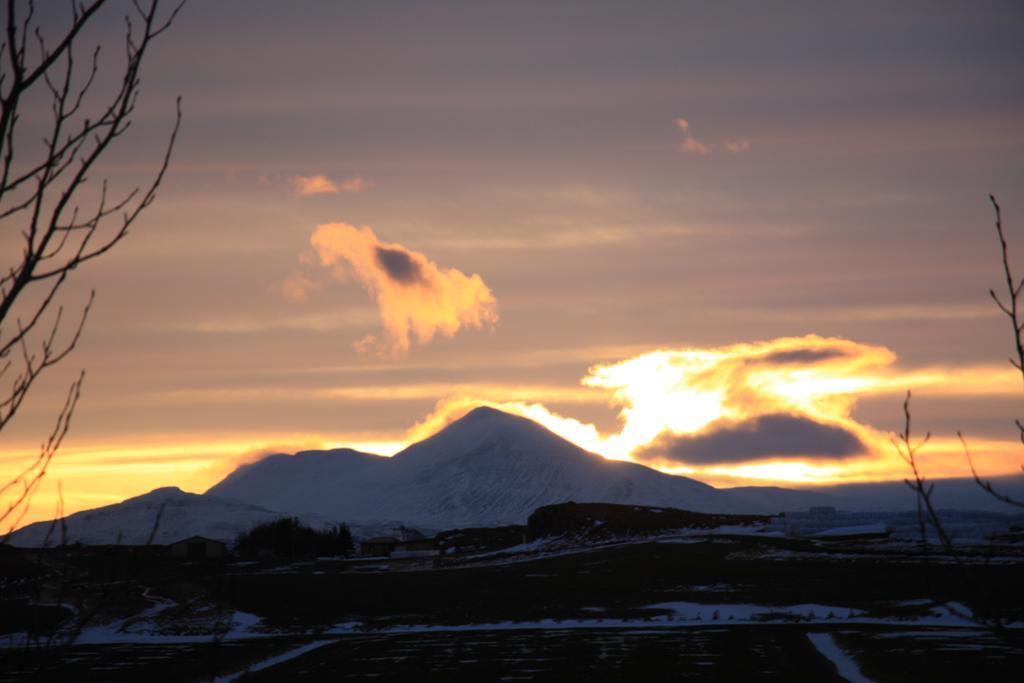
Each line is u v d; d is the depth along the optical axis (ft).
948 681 196.75
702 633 321.32
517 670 238.89
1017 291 34.88
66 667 255.91
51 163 34.40
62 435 34.50
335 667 254.27
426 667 249.14
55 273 34.24
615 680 218.59
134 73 36.35
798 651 260.21
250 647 313.94
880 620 354.33
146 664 263.49
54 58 34.19
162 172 36.73
